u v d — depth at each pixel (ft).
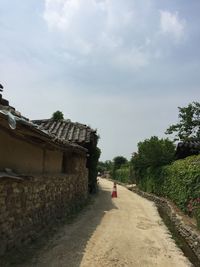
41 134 27.63
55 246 30.94
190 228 38.70
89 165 80.12
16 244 27.27
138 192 99.66
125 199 78.89
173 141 85.97
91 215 50.52
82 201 62.34
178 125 84.12
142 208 63.72
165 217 55.67
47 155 40.29
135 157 110.22
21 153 30.94
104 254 29.99
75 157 55.01
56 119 76.84
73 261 27.14
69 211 48.91
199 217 38.60
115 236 37.50
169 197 66.33
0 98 23.56
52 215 39.09
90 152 78.64
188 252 34.45
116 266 26.96
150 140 93.61
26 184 29.86
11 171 27.37
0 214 24.39
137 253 31.45
